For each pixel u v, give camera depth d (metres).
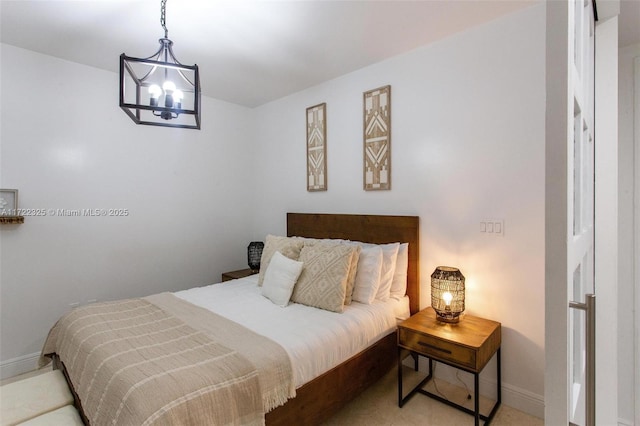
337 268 2.21
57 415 1.40
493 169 2.15
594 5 1.38
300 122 3.47
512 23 2.06
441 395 2.24
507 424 1.93
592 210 1.32
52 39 2.37
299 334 1.76
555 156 0.62
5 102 2.44
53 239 2.67
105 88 2.91
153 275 3.25
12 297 2.49
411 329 2.02
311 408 1.65
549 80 0.63
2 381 2.41
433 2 1.94
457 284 2.08
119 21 2.12
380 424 1.93
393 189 2.68
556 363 0.63
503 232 2.12
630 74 1.97
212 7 1.96
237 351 1.52
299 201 3.51
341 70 2.92
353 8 1.99
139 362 1.38
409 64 2.56
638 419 1.93
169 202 3.36
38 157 2.58
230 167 3.88
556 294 0.63
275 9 1.99
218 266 3.77
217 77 3.07
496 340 2.03
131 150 3.09
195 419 1.15
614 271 1.47
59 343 1.88
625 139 1.98
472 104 2.24
